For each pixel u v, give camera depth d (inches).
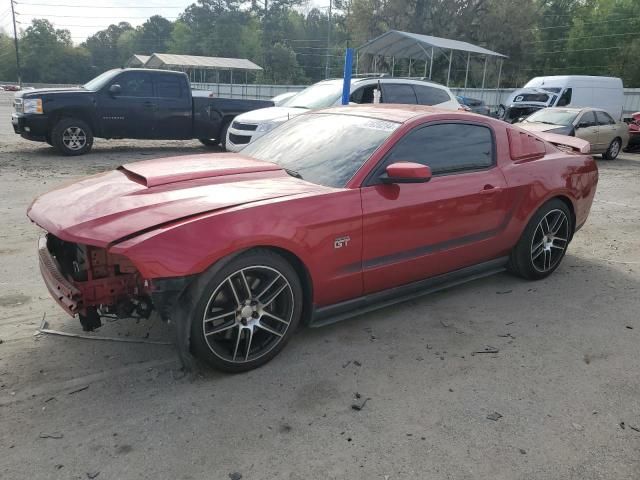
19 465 93.0
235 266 115.8
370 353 136.8
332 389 119.8
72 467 93.0
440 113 161.3
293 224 122.0
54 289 120.5
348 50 377.1
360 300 144.0
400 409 113.3
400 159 145.6
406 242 145.6
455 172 158.4
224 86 1755.7
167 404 111.7
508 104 860.0
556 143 221.0
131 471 92.5
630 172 514.6
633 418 113.3
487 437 105.2
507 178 170.6
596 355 140.5
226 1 3302.2
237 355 123.3
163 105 483.8
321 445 101.0
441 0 2010.3
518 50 2103.8
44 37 4028.1
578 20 2314.2
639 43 2108.8
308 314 134.7
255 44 3302.2
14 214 259.3
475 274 175.6
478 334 149.9
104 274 117.4
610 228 282.4
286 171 146.5
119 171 146.7
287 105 437.7
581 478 95.2
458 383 124.3
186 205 117.4
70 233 110.3
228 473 92.9
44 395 113.3
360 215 133.6
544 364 134.7
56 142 450.9
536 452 101.4
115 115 466.6
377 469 95.3
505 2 1975.9
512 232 176.9
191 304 112.3
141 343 136.3
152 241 106.3
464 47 1028.5
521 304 172.6
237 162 149.6
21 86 2810.0
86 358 128.6
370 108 172.7
